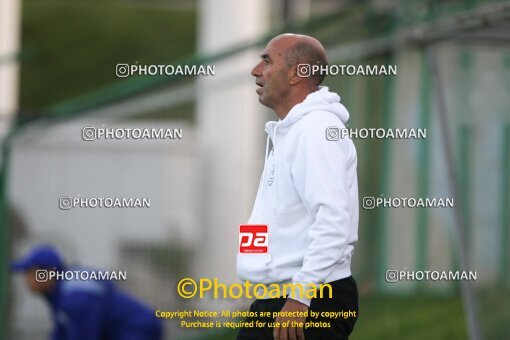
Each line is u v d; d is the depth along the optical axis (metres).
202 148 34.62
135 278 32.91
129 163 33.28
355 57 36.62
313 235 15.41
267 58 16.50
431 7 35.62
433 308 34.47
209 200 34.09
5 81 46.97
